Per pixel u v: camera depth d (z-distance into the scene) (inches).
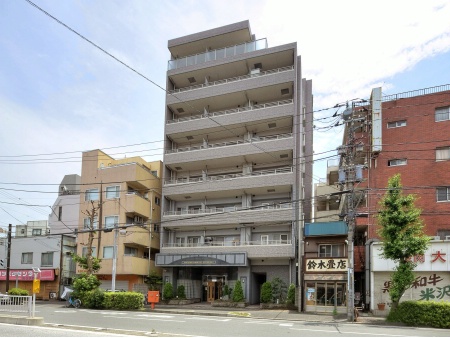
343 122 859.4
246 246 1248.2
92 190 1417.3
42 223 1819.6
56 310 906.7
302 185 1338.6
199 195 1391.5
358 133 1125.1
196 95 1440.7
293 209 1224.8
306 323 718.5
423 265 896.3
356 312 795.4
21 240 1521.9
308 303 1011.3
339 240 1039.0
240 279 1252.5
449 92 1057.5
